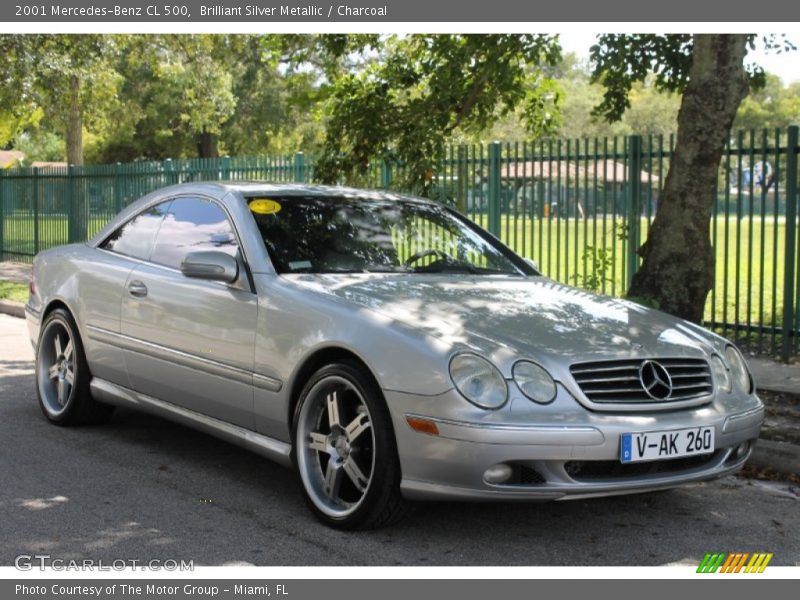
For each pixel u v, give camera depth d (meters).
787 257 9.70
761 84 10.82
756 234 23.83
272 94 44.56
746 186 10.11
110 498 5.08
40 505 4.95
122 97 43.09
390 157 10.93
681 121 8.37
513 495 4.11
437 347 4.22
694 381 4.61
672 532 4.74
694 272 8.36
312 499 4.70
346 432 4.59
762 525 4.90
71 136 28.55
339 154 11.16
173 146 50.94
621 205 10.82
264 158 15.57
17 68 20.69
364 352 4.38
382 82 10.85
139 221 6.33
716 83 8.14
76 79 24.64
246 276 5.16
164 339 5.60
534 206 11.56
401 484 4.27
